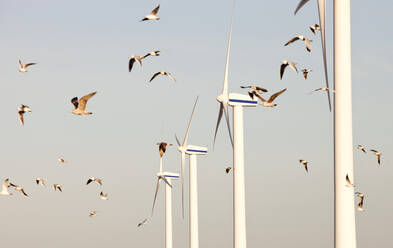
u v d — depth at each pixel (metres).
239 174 115.31
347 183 50.12
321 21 49.28
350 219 51.56
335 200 52.12
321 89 46.88
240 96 115.69
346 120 52.16
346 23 52.69
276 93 44.28
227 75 88.62
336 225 51.88
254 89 44.84
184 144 108.81
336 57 52.84
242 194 115.12
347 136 52.12
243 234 114.94
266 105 44.78
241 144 115.81
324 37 48.94
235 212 115.31
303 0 44.41
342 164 51.94
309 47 43.16
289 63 42.62
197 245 163.50
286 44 43.31
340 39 52.69
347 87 52.41
